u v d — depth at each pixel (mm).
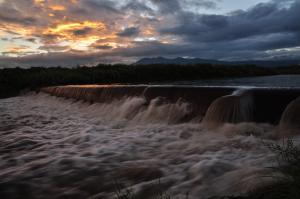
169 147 6461
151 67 47594
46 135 8578
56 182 4547
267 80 32781
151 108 11273
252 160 4867
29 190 4293
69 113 14797
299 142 5879
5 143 7566
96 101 16109
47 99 24391
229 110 8320
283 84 24094
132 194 3920
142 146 6664
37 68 48500
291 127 6934
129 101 12742
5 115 14492
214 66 53000
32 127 10430
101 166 5215
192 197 3670
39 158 5934
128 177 4598
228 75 52844
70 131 9195
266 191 3311
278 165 4227
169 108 10672
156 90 11898
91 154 6102
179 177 4422
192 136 7598
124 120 11266
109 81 42750
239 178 3992
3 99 29125
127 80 44312
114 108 13266
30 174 4930
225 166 4656
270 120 8062
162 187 4078
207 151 5855
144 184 4270
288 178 3414
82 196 4055
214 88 9906
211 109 8867
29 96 31750
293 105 7238
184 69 48844
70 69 47969
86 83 40469
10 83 38031
